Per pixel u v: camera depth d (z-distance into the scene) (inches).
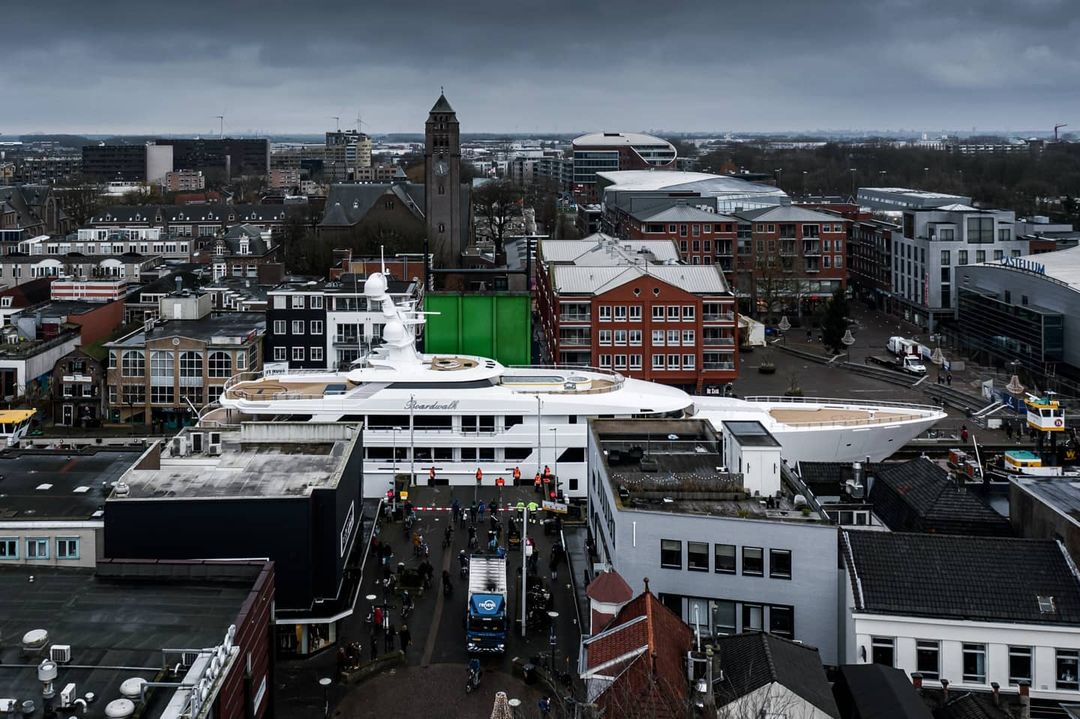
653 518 2760.8
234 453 3420.3
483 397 4480.8
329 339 6053.2
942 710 2282.2
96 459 3563.0
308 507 2933.1
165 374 5782.5
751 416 4505.4
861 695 2156.7
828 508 3201.3
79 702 1775.3
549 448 4510.3
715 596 2736.2
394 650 2999.5
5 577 2331.4
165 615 2166.6
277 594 2942.9
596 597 2524.6
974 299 7662.4
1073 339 6422.2
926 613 2436.0
